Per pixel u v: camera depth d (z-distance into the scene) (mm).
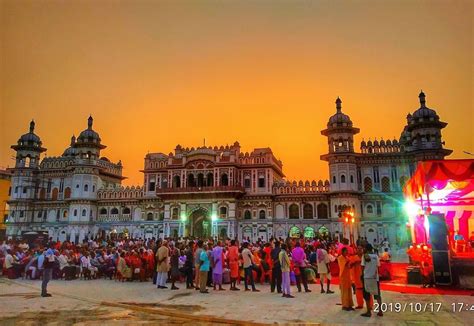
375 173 48062
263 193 50969
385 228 46250
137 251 22891
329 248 22984
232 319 10789
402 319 10641
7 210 63625
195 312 11867
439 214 16219
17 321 10891
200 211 53156
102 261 22844
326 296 14906
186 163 53156
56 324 10516
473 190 22078
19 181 58938
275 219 50500
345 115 49094
